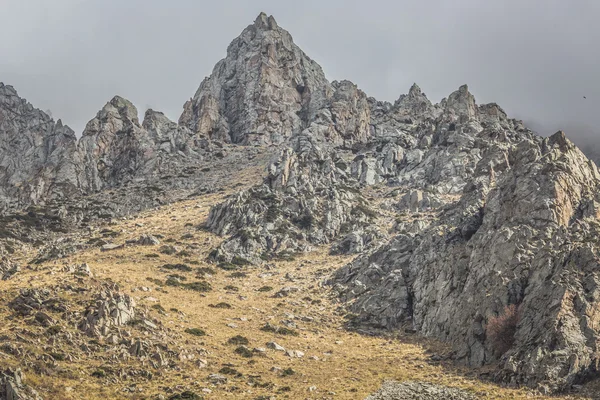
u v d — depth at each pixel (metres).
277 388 59.50
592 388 56.81
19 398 47.31
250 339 75.81
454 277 82.81
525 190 85.38
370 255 103.94
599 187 89.62
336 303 96.19
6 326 61.81
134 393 54.16
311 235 127.94
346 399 57.12
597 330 61.94
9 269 92.94
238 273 109.50
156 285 92.25
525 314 67.06
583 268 68.12
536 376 59.44
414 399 57.56
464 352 69.88
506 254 76.50
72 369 56.38
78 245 123.31
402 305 89.06
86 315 66.62
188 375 60.62
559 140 96.69
